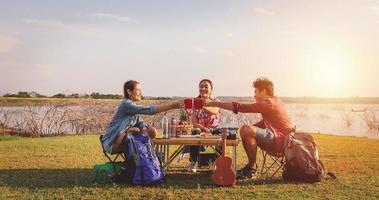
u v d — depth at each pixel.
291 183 6.26
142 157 6.05
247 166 6.60
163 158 7.20
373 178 6.68
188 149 7.14
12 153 9.63
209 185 6.09
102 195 5.48
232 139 6.34
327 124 27.94
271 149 6.47
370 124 24.14
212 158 7.36
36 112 16.97
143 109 6.19
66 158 8.85
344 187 6.02
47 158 8.83
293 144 6.36
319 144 11.96
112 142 6.18
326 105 76.12
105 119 18.50
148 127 6.38
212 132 6.93
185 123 6.73
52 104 17.92
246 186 6.05
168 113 17.97
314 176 6.27
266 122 6.62
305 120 32.19
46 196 5.45
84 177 6.68
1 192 5.64
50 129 16.94
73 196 5.44
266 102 6.54
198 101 6.31
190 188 5.90
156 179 6.02
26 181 6.35
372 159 8.88
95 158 8.88
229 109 6.39
